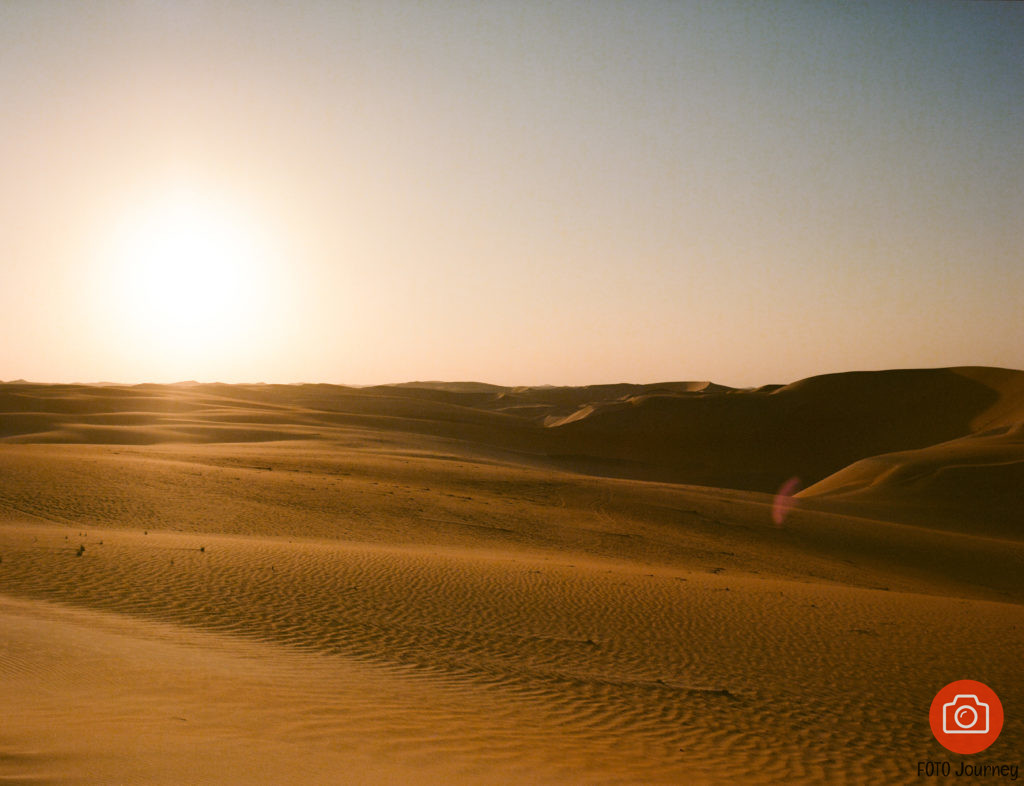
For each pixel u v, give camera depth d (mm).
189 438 68250
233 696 10227
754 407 117500
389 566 21906
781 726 12234
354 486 39062
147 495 31891
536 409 186500
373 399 144875
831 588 25141
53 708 8789
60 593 16422
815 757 11039
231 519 29719
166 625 14742
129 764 7102
